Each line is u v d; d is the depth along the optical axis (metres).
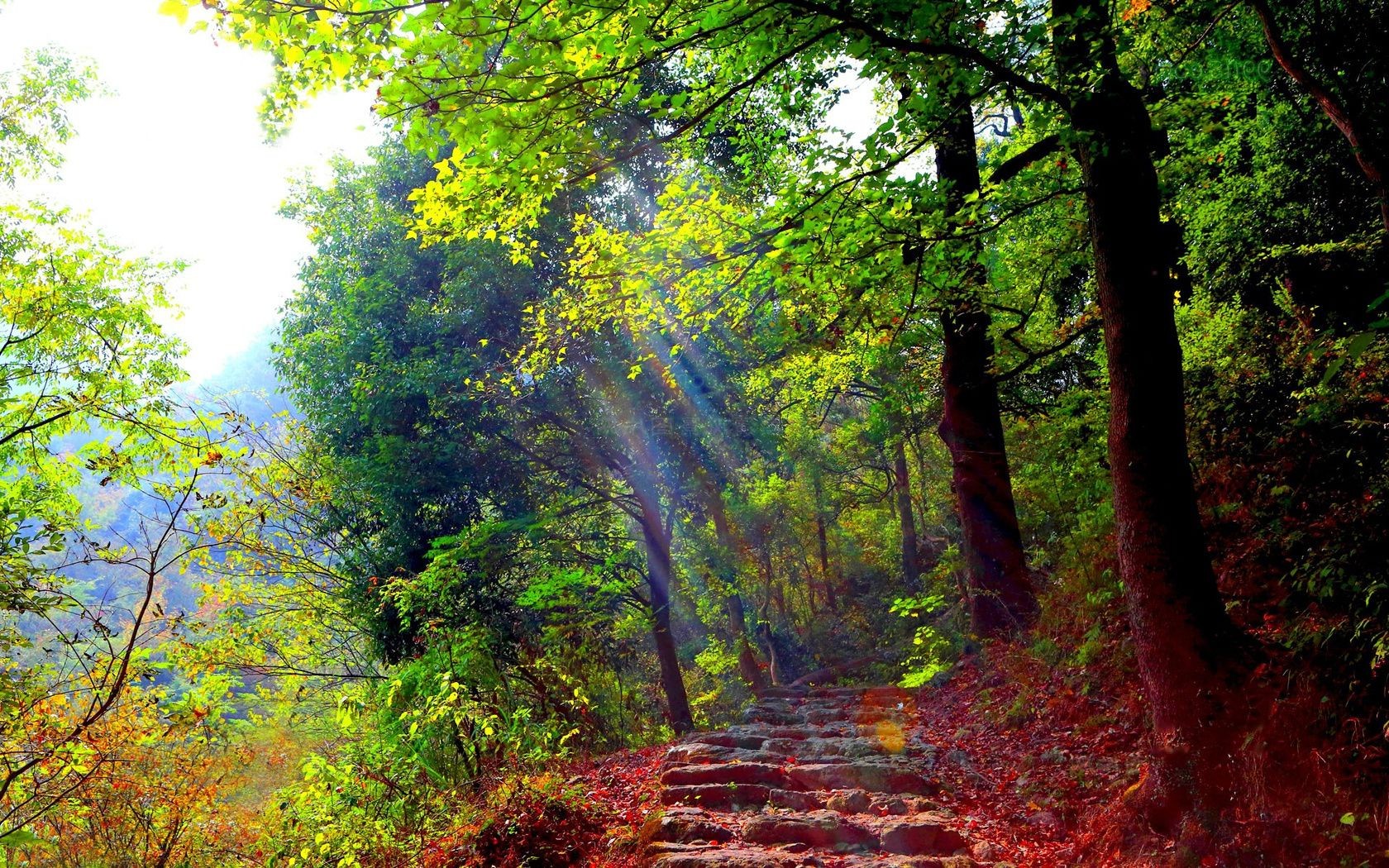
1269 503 6.57
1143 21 6.95
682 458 16.55
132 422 8.11
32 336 8.98
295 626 14.77
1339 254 8.56
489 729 8.22
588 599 16.52
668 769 7.28
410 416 16.58
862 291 7.36
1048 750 6.59
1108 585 8.21
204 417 8.23
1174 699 4.76
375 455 16.28
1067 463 11.54
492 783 7.52
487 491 17.61
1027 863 5.02
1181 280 10.75
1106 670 7.15
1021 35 5.46
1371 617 4.30
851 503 27.17
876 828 5.42
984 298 8.90
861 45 5.01
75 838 7.84
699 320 8.23
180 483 8.09
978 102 6.52
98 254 9.59
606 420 16.34
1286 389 7.34
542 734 8.88
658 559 17.70
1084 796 5.67
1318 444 6.29
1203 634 4.82
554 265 15.88
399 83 4.07
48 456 8.97
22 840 3.87
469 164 4.77
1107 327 5.41
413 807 8.19
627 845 5.48
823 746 7.72
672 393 15.45
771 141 8.40
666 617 17.70
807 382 18.72
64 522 8.16
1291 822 4.06
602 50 4.28
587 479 18.25
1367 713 4.26
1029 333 13.12
